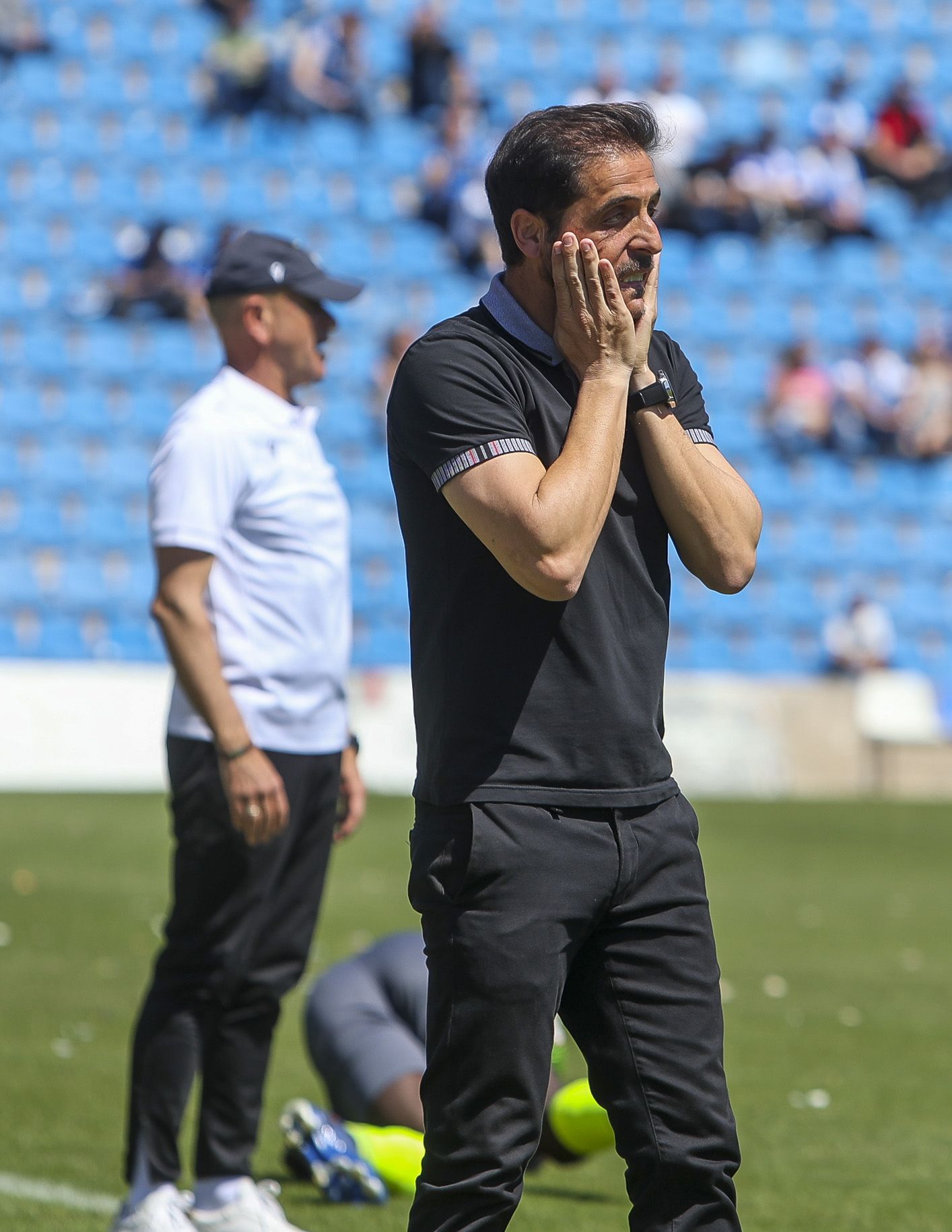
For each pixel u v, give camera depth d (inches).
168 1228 538.3
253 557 563.2
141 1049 554.9
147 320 2662.4
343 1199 619.2
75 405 2571.4
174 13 3046.3
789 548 2687.0
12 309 2657.5
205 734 556.7
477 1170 366.3
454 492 370.0
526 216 384.2
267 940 564.7
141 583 2425.0
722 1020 384.8
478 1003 364.2
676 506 388.5
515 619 373.4
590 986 381.7
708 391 2822.3
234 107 2950.3
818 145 3085.6
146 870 1456.7
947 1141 713.0
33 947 1109.1
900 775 2245.3
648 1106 374.9
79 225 2790.4
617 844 373.7
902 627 2679.6
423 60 3014.3
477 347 381.1
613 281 371.9
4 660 2317.9
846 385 2787.9
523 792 369.1
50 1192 605.9
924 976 1113.4
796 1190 634.8
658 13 3253.0
